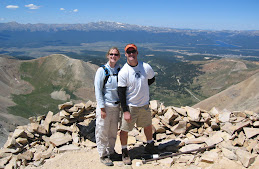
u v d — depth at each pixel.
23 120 80.88
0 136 52.19
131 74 4.65
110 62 4.86
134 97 4.79
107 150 5.04
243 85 84.44
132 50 4.48
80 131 6.34
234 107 76.19
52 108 115.75
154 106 6.81
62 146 5.96
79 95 133.88
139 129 6.58
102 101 4.75
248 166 4.23
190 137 5.97
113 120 5.11
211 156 4.73
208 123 6.12
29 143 6.27
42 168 5.07
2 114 78.94
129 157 5.04
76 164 5.07
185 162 4.86
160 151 5.51
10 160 5.62
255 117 5.70
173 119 6.37
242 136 5.11
